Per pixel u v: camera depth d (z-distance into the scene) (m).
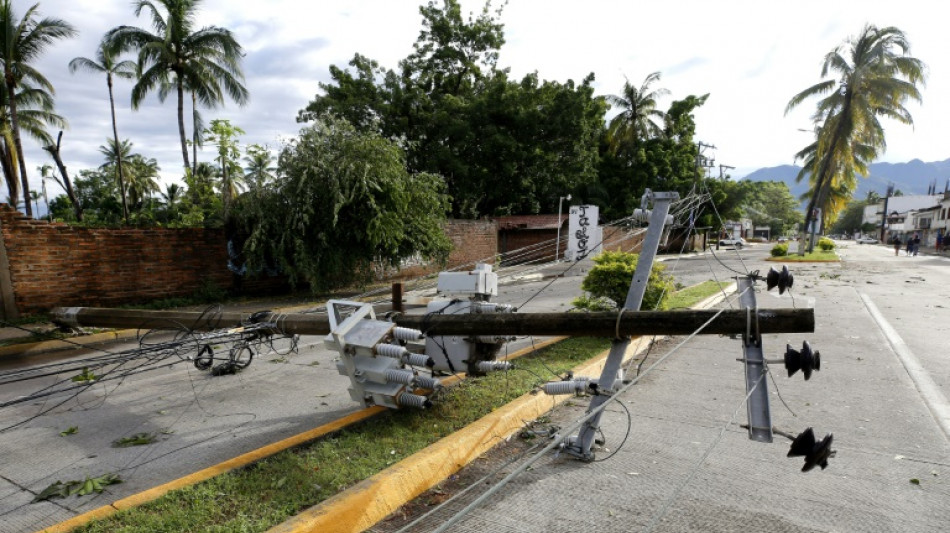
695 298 12.77
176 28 27.25
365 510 3.38
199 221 19.17
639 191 41.00
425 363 4.71
